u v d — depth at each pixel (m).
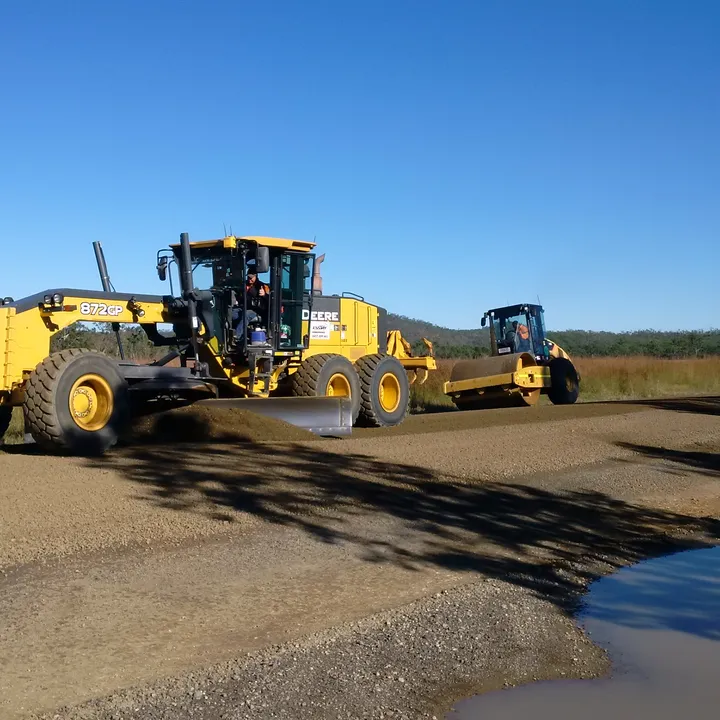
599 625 6.31
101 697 4.62
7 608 5.79
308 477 10.01
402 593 6.62
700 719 4.75
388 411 17.02
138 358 17.80
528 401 23.67
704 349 68.44
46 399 10.90
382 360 17.00
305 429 13.51
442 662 5.36
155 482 9.25
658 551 8.53
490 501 9.88
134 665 5.03
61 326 12.05
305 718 4.50
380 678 5.05
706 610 6.70
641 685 5.21
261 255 13.84
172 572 6.71
